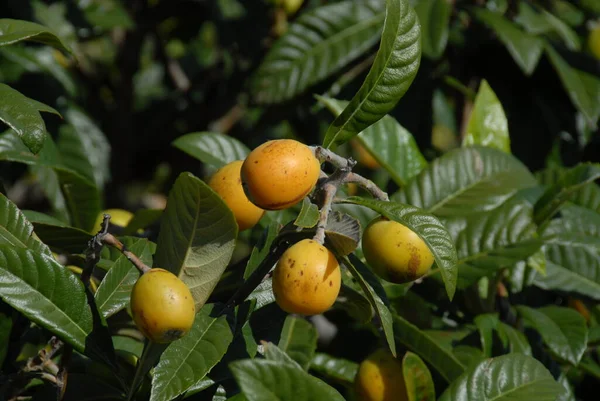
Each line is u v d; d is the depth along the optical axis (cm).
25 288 93
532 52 139
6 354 99
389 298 111
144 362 93
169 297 87
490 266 111
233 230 91
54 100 150
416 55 97
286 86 148
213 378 97
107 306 98
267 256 97
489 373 99
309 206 92
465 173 117
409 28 96
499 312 115
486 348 108
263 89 148
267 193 90
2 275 92
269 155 90
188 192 90
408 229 95
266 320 100
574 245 116
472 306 115
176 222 92
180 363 92
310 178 90
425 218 93
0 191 106
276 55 149
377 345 108
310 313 91
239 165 98
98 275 106
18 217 96
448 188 117
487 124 125
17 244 96
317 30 150
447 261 92
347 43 150
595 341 118
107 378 99
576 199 127
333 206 114
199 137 119
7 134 114
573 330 112
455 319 116
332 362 113
